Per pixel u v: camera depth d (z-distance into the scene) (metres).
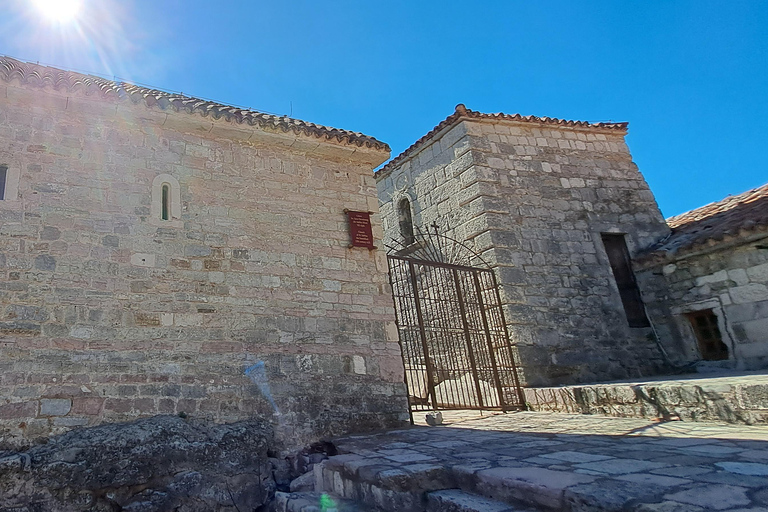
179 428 5.63
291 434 6.36
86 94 6.27
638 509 2.60
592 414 7.28
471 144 10.73
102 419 5.45
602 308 10.25
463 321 8.73
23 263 5.56
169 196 6.68
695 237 9.98
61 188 6.02
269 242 7.17
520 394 8.77
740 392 5.35
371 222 8.13
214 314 6.42
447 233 11.06
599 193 11.51
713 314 9.59
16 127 6.01
